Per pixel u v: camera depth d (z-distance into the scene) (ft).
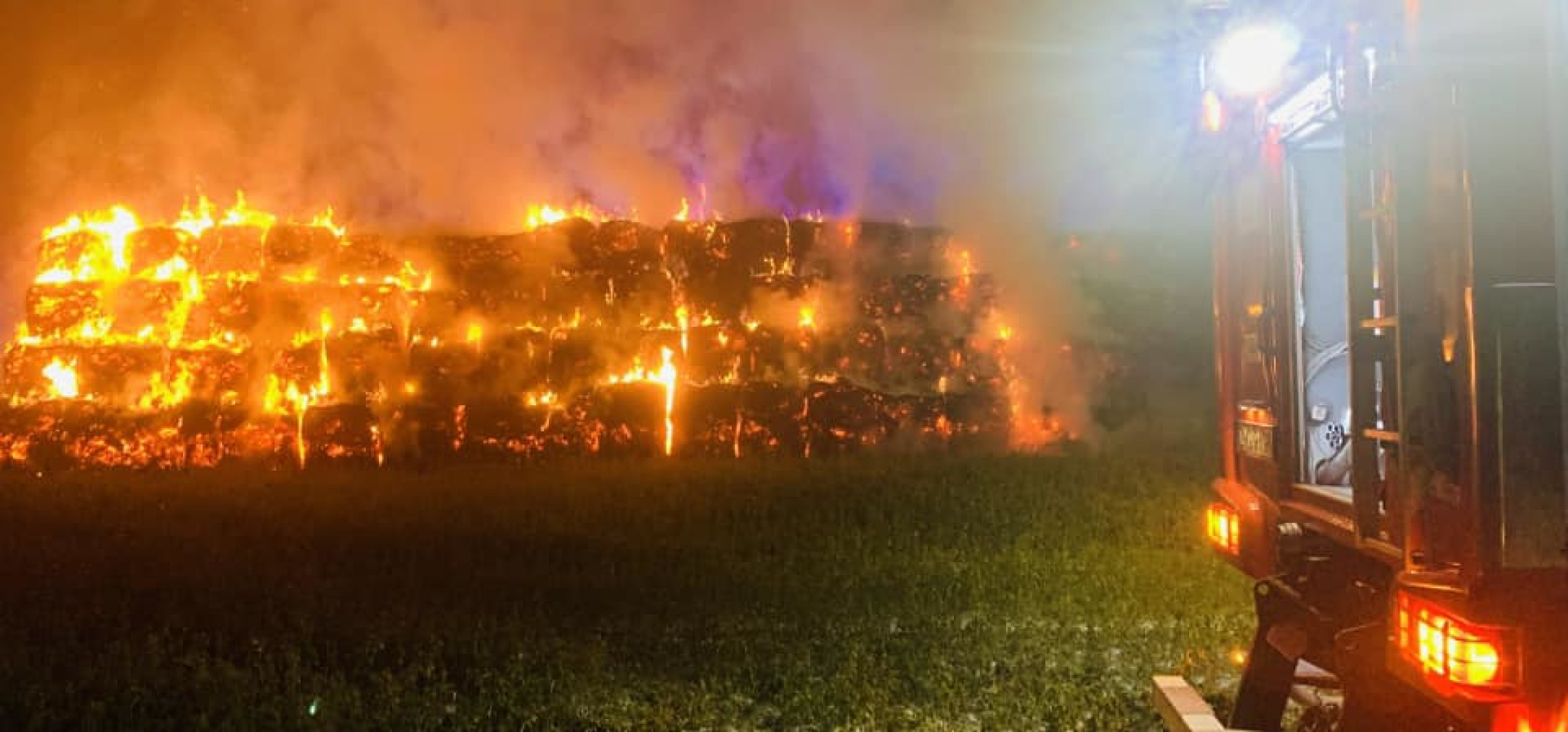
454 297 72.54
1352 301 14.14
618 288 72.59
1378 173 13.43
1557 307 11.54
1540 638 11.56
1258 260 18.99
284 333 70.74
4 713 23.52
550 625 30.71
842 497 50.55
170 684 25.53
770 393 68.74
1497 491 11.59
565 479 57.36
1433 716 15.37
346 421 66.54
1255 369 19.42
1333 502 16.62
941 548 41.04
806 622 30.63
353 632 29.89
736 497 51.01
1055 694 23.72
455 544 41.81
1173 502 47.62
